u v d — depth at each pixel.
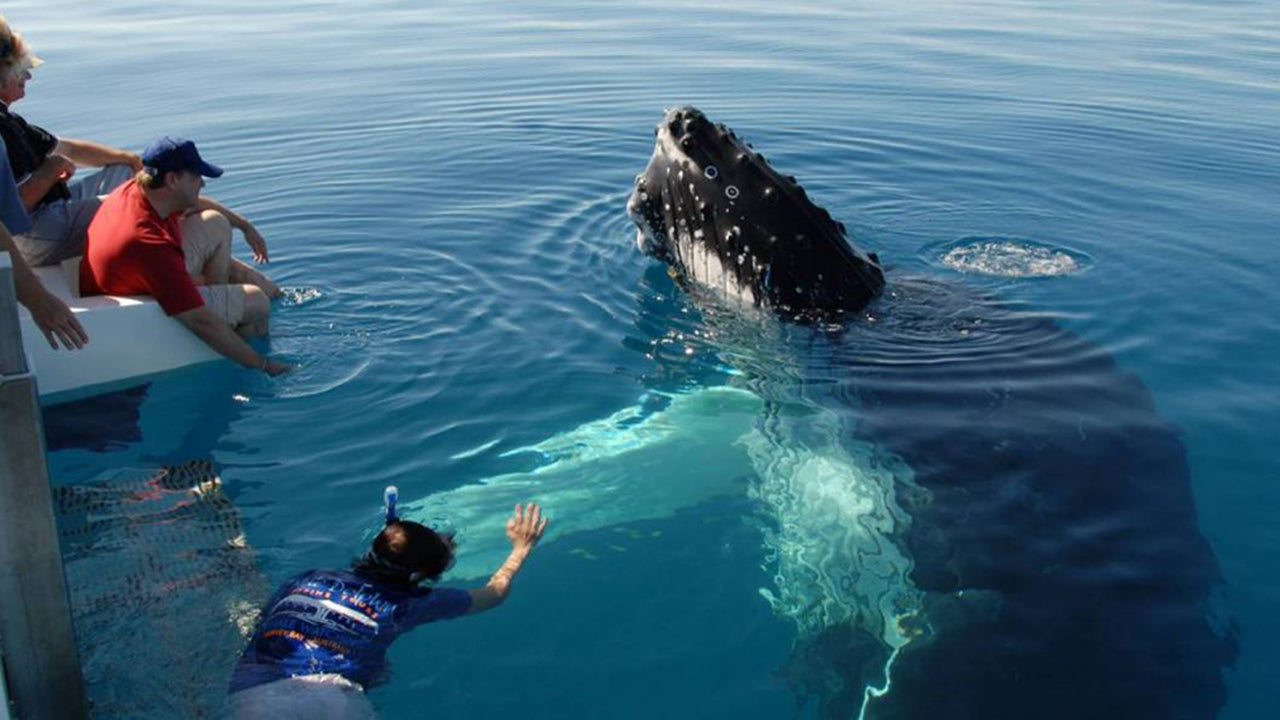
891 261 10.57
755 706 5.20
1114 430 7.45
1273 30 25.36
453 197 12.44
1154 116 16.80
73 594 5.75
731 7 27.94
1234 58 21.84
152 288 8.09
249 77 19.05
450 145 14.62
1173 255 10.85
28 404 4.46
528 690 5.27
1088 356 8.53
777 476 7.12
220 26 24.97
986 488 6.81
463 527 6.49
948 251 10.91
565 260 10.53
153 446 7.37
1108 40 23.53
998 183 13.20
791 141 14.88
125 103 17.00
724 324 9.07
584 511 6.70
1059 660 5.41
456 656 5.46
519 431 7.61
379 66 20.05
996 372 8.23
